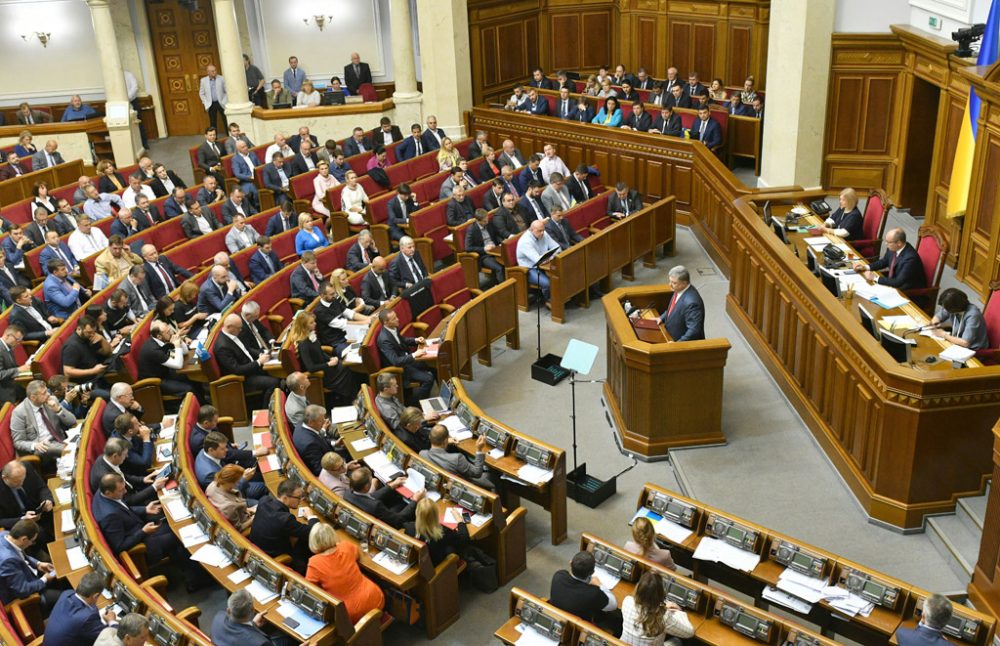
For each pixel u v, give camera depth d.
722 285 13.40
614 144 16.39
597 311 12.94
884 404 7.67
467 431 8.82
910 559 7.60
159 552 7.83
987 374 7.31
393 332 10.47
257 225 14.11
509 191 14.62
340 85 20.27
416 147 17.28
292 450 8.38
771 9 14.30
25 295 11.16
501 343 12.15
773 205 12.35
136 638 6.01
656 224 13.91
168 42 21.52
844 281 9.79
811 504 8.36
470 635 7.38
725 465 9.02
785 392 10.09
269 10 21.45
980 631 5.82
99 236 13.57
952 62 12.12
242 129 19.80
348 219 14.87
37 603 7.26
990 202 11.02
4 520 8.07
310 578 6.82
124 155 19.80
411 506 7.82
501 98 21.02
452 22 18.33
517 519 7.81
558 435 9.96
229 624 6.29
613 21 21.34
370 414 8.80
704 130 16.33
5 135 19.25
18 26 20.62
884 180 14.54
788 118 14.39
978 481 7.75
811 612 6.57
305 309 11.03
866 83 14.06
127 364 10.21
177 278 12.77
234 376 10.28
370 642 6.76
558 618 6.16
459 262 13.24
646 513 7.36
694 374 9.04
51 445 9.11
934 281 10.02
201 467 8.31
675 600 6.45
